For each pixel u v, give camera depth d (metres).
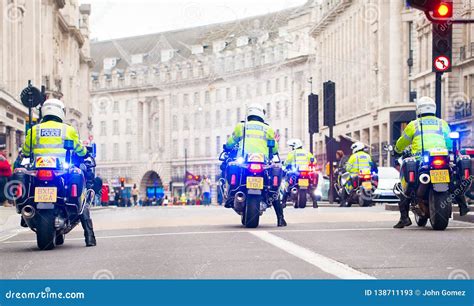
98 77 127.19
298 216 17.52
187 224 15.18
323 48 87.62
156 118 122.44
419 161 12.37
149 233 12.88
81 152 10.88
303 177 25.66
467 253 8.84
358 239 10.83
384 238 10.92
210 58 115.19
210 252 9.33
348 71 76.69
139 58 125.06
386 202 29.83
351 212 19.94
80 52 90.19
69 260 8.97
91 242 10.85
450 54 15.23
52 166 10.36
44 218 10.38
